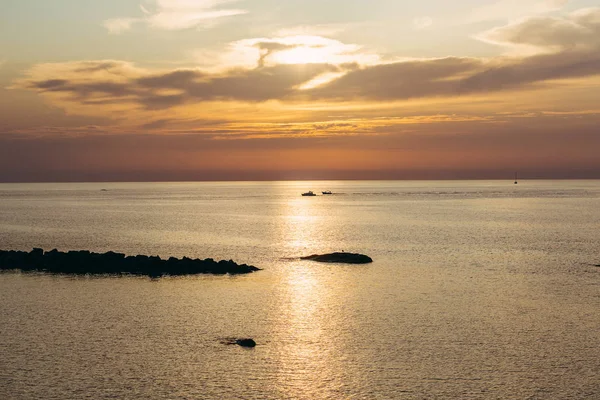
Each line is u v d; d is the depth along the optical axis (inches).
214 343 1811.0
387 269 3181.6
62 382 1507.1
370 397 1429.6
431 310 2218.3
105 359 1669.5
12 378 1533.0
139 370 1588.3
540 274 3029.0
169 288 2637.8
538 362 1649.9
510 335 1894.7
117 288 2645.2
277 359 1672.0
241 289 2618.1
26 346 1779.0
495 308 2250.2
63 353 1716.3
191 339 1847.9
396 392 1455.5
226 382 1514.5
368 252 3961.6
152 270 3070.9
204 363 1638.8
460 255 3791.8
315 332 1927.9
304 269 3179.1
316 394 1444.4
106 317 2116.1
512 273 3058.6
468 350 1749.5
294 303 2335.1
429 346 1784.0
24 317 2118.6
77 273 3024.1
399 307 2269.9
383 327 1988.2
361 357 1694.1
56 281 2812.5
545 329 1959.9
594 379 1530.5
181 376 1546.5
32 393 1441.9
